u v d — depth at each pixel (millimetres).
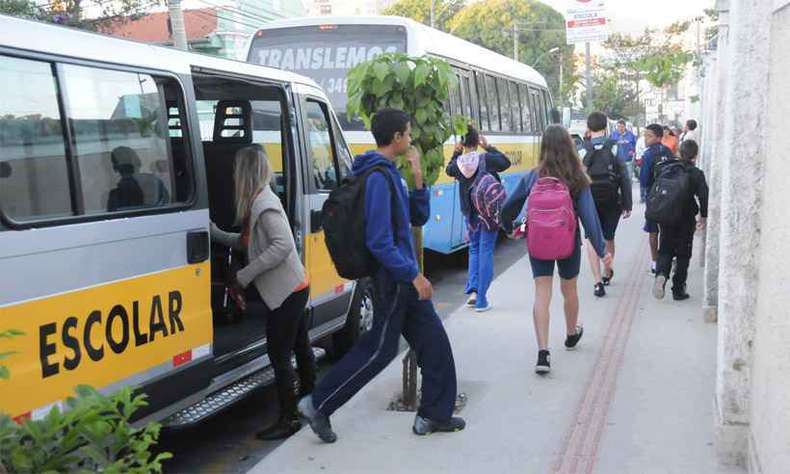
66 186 4160
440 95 5617
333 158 7301
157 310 4695
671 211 8648
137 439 2529
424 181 5781
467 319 8609
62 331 4020
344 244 4832
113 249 4371
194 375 5051
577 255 6789
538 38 59688
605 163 9555
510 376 6551
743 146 4508
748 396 4648
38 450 2180
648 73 22641
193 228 5043
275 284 5387
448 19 58062
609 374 6520
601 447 5059
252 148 5480
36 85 4051
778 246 3729
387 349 4977
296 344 5879
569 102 64688
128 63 4699
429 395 5312
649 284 10172
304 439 5305
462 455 5004
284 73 6598
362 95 5668
